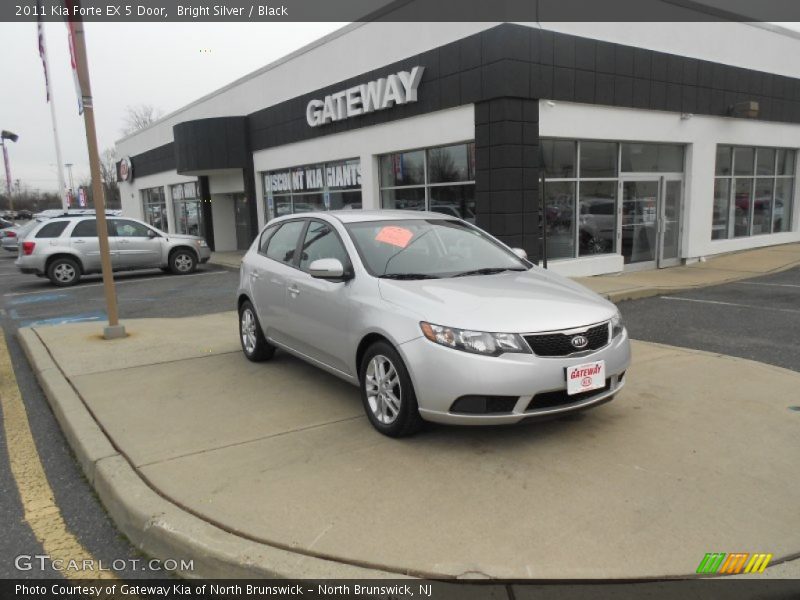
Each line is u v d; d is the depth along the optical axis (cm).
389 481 368
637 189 1339
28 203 9312
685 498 345
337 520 325
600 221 1265
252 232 2005
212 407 508
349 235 509
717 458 393
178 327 858
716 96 1426
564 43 1105
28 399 589
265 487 363
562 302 429
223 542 305
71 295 1347
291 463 396
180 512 334
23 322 1034
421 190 1291
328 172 1598
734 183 1585
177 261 1670
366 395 454
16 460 450
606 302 458
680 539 307
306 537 310
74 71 737
